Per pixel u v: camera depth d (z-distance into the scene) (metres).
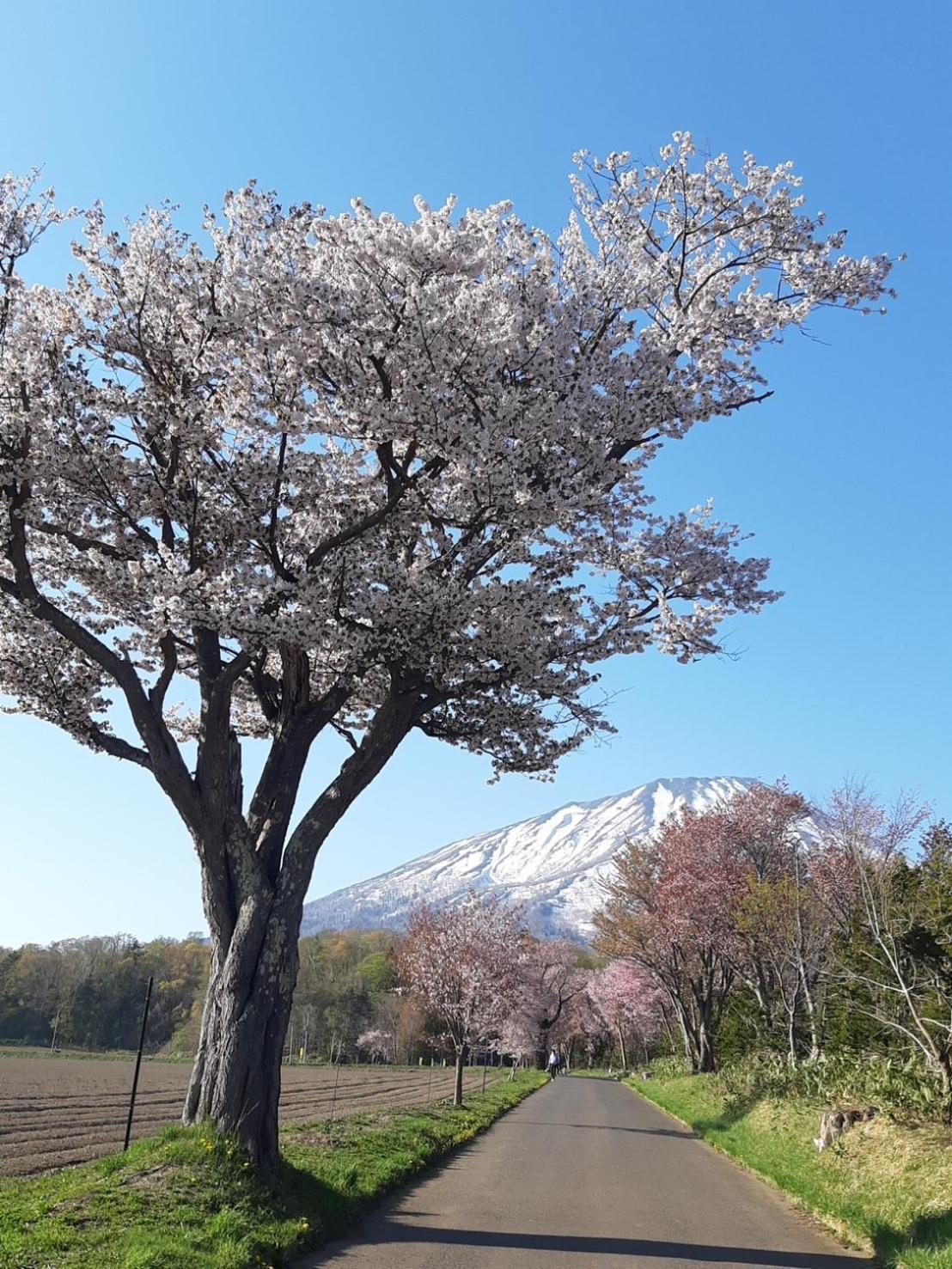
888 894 17.52
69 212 11.22
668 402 12.45
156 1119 25.22
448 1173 14.25
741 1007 36.84
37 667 12.73
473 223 12.36
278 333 11.53
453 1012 28.12
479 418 11.87
